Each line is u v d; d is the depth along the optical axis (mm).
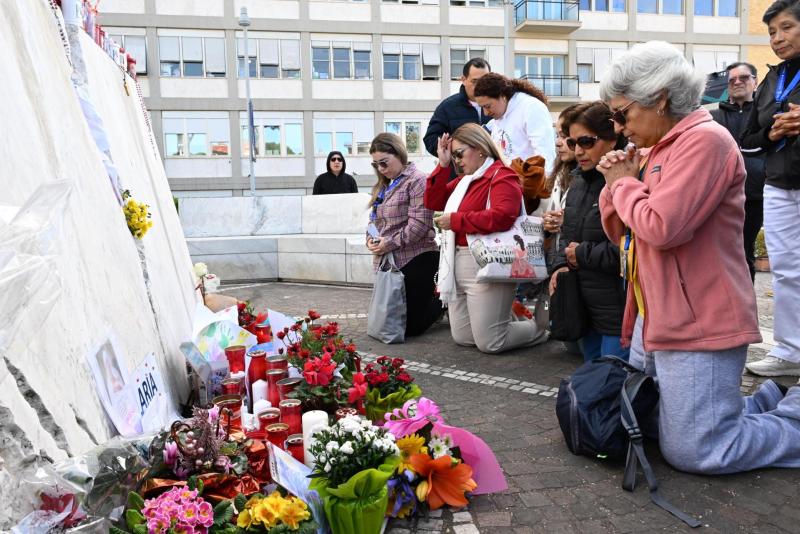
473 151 4797
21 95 1995
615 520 2422
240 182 30719
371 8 31141
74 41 2828
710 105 6227
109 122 3324
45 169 2010
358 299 8094
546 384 4164
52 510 1438
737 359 2646
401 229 5523
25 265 1325
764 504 2477
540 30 32719
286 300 8156
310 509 2033
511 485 2729
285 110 30891
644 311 2799
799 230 3840
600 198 3162
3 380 1380
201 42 29781
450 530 2387
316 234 11031
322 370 2855
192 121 30094
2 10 2016
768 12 3824
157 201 4293
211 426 2123
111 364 2143
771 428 2758
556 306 4094
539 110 5574
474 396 3982
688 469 2723
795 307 3930
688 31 34469
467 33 32250
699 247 2562
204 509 1745
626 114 2678
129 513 1673
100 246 2400
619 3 33812
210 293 4934
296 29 30469
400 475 2414
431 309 5754
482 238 4625
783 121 3666
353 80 31422
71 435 1697
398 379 3018
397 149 5570
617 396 2898
